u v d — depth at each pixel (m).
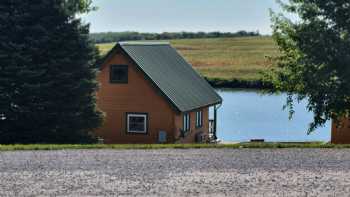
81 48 39.06
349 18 34.41
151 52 53.88
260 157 24.28
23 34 38.19
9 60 37.34
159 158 23.81
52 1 38.31
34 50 37.69
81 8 40.41
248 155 24.89
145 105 48.12
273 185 18.61
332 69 33.94
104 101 48.97
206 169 21.25
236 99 92.62
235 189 18.00
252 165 22.19
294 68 36.19
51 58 38.31
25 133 38.59
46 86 37.69
